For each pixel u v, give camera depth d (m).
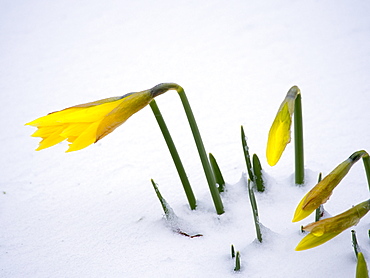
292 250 0.55
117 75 1.17
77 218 0.64
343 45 1.10
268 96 0.93
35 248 0.61
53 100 1.07
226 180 0.68
